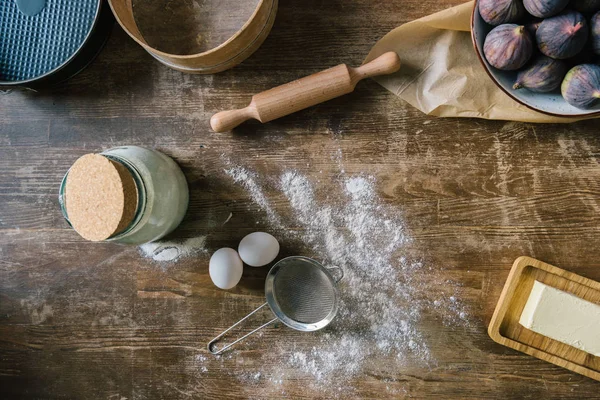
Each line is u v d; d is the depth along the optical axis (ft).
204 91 3.11
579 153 3.01
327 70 2.88
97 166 2.55
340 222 3.11
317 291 3.10
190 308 3.18
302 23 3.05
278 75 3.08
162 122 3.14
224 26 2.94
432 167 3.07
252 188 3.14
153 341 3.20
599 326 2.89
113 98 3.14
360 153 3.09
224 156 3.13
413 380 3.12
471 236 3.07
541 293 2.92
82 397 3.24
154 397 3.22
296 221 3.13
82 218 2.56
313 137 3.10
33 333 3.24
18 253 3.22
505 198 3.05
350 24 3.03
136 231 2.72
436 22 2.81
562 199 3.03
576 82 2.56
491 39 2.58
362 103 3.07
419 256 3.10
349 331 3.14
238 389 3.19
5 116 3.18
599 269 3.02
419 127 3.06
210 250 3.15
